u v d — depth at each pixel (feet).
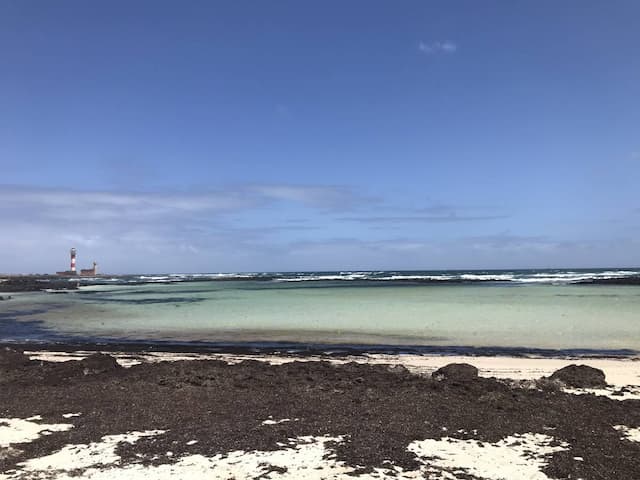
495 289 188.85
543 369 49.32
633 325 80.79
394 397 36.09
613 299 128.77
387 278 365.40
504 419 31.53
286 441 27.91
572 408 33.76
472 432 29.37
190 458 25.68
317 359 57.67
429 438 28.48
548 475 23.75
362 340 72.43
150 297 177.78
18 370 46.19
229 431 29.50
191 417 32.14
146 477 23.49
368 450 26.63
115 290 239.50
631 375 45.80
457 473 23.95
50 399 36.40
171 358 59.06
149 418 32.01
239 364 48.08
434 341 70.33
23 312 127.34
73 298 179.01
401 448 26.96
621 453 26.32
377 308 115.55
